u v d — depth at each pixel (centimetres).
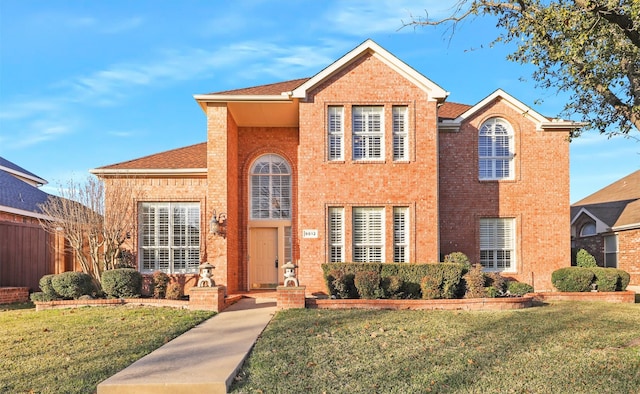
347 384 685
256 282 1916
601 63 949
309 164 1628
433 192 1630
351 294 1462
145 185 1838
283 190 1948
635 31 826
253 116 1819
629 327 1076
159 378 695
